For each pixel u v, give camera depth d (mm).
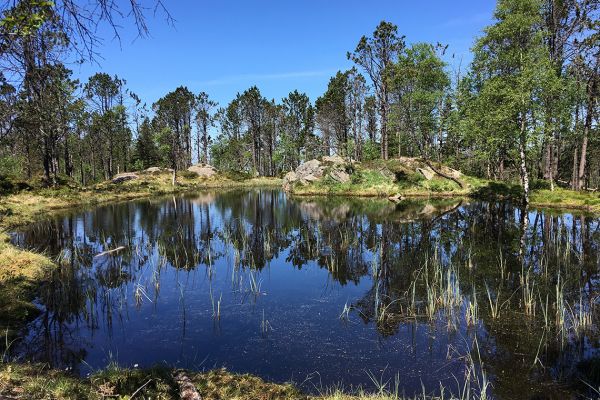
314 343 8625
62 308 10703
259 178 76375
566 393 6594
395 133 52219
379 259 15906
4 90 6039
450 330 9195
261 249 18281
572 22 29594
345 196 42312
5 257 13273
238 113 84250
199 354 8117
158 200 41250
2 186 32719
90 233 21859
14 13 4430
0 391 4656
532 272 13383
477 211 27453
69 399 4770
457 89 41188
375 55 44812
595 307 10266
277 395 6188
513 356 7910
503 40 27125
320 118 67812
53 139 35594
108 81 59938
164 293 12094
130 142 71750
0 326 9000
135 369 6289
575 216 23797
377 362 7785
